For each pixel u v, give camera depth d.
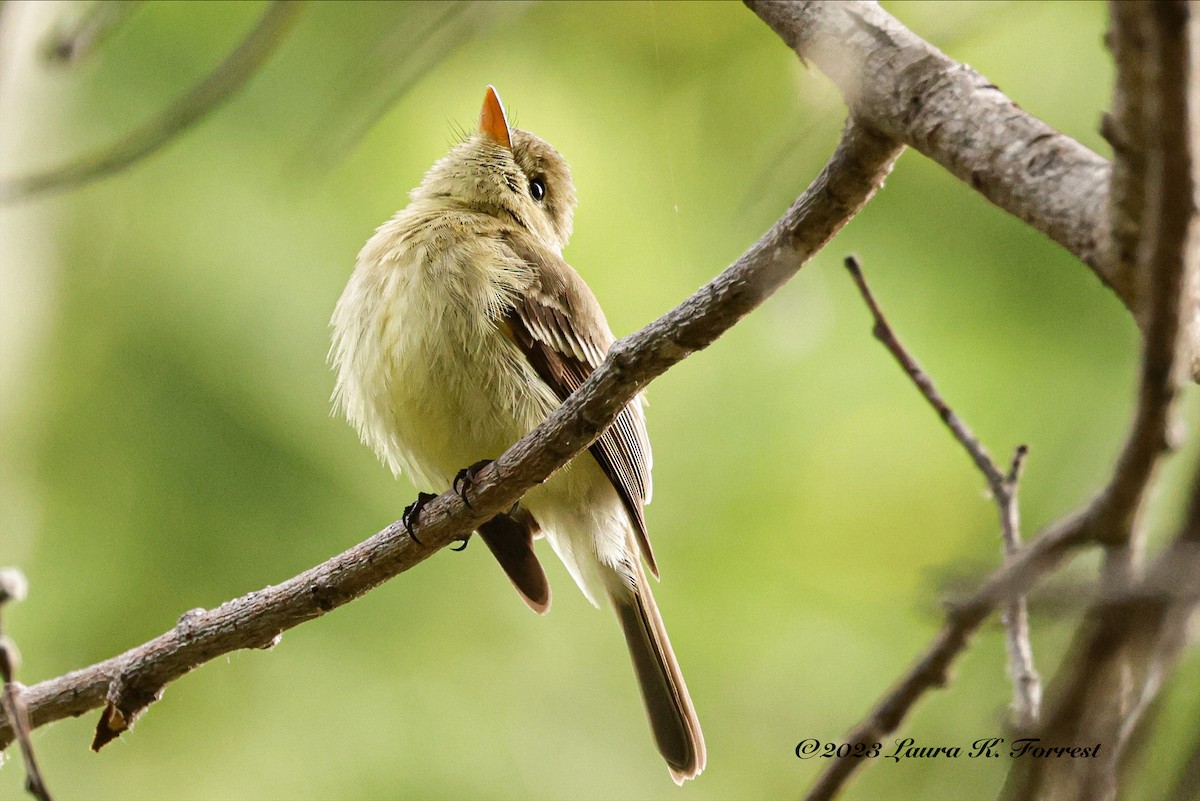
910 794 10.39
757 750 10.85
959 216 11.80
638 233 12.02
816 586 11.36
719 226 10.92
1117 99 3.33
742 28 11.43
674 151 11.80
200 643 6.73
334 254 11.59
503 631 11.03
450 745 10.59
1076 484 10.95
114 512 10.72
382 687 10.72
